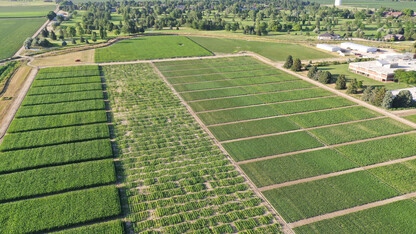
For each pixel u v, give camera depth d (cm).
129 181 5203
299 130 6944
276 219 4456
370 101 8388
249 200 4797
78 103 8012
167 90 9200
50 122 6975
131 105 8144
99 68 11212
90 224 4316
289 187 5088
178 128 6988
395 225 4331
